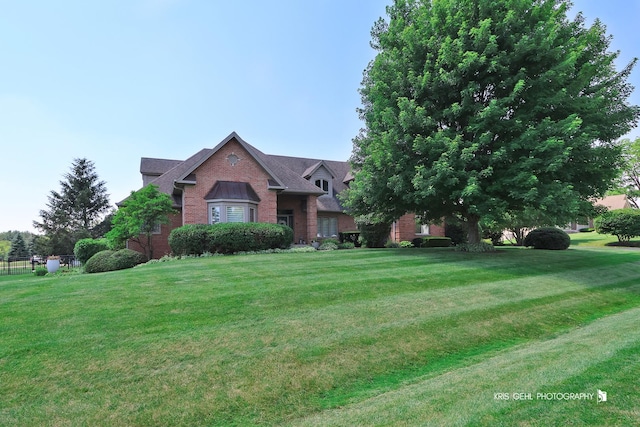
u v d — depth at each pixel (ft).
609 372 13.64
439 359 19.70
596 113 46.50
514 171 43.62
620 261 52.75
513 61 44.88
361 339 20.44
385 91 51.85
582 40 47.83
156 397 14.51
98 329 20.57
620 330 21.48
